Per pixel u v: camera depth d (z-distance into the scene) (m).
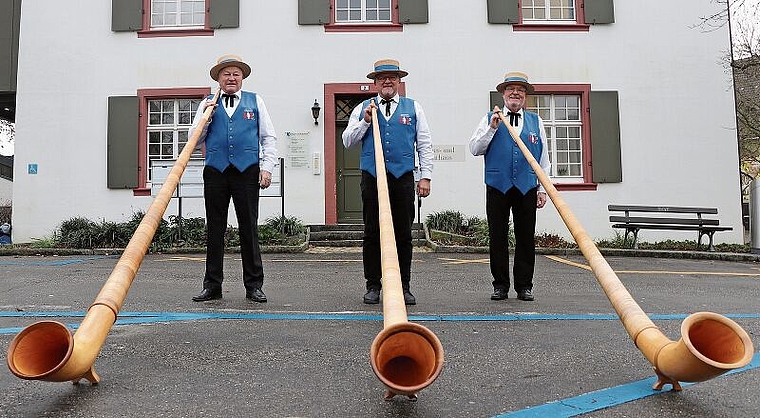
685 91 13.48
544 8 13.78
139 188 13.09
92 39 13.30
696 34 13.53
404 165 4.93
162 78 13.31
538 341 3.58
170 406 2.39
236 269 7.73
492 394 2.56
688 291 6.21
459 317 4.39
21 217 13.05
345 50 13.31
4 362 3.05
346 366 3.00
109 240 11.62
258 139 5.17
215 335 3.70
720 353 1.94
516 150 5.20
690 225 12.23
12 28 13.68
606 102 13.38
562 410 2.34
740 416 2.26
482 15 13.43
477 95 13.33
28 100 13.19
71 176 13.12
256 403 2.44
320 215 13.02
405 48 13.35
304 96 13.24
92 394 2.54
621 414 2.29
